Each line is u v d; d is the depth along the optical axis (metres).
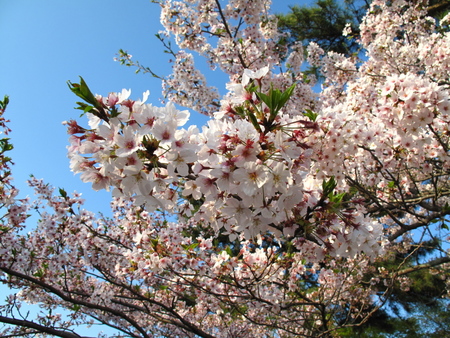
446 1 9.48
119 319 5.43
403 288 8.26
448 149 3.70
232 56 6.75
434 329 9.04
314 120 2.24
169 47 7.02
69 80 1.63
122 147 1.64
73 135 1.80
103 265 4.58
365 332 8.52
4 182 4.02
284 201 1.86
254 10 6.76
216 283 3.69
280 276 4.25
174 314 4.14
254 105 1.88
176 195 2.06
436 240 4.19
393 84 2.97
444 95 2.81
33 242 4.50
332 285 4.87
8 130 3.70
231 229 2.44
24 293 4.74
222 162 1.75
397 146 3.72
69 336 3.63
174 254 3.67
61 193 4.26
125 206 5.46
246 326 5.79
